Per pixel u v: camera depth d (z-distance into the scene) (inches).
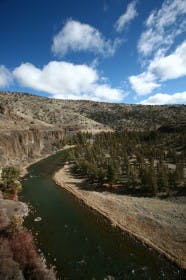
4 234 1373.0
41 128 6230.3
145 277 1192.2
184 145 4503.0
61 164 4138.8
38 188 2691.9
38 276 1102.4
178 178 2438.5
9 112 5954.7
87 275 1192.2
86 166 3292.3
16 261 1165.7
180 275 1209.4
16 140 4244.6
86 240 1528.1
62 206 2137.1
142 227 1704.0
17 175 2420.0
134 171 2763.3
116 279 1170.6
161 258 1349.7
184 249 1409.9
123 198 2309.3
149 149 4269.2
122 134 6368.1
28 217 1870.1
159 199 2215.8
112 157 4101.9
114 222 1797.5
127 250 1423.5
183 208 1940.2
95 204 2181.3
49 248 1416.1
